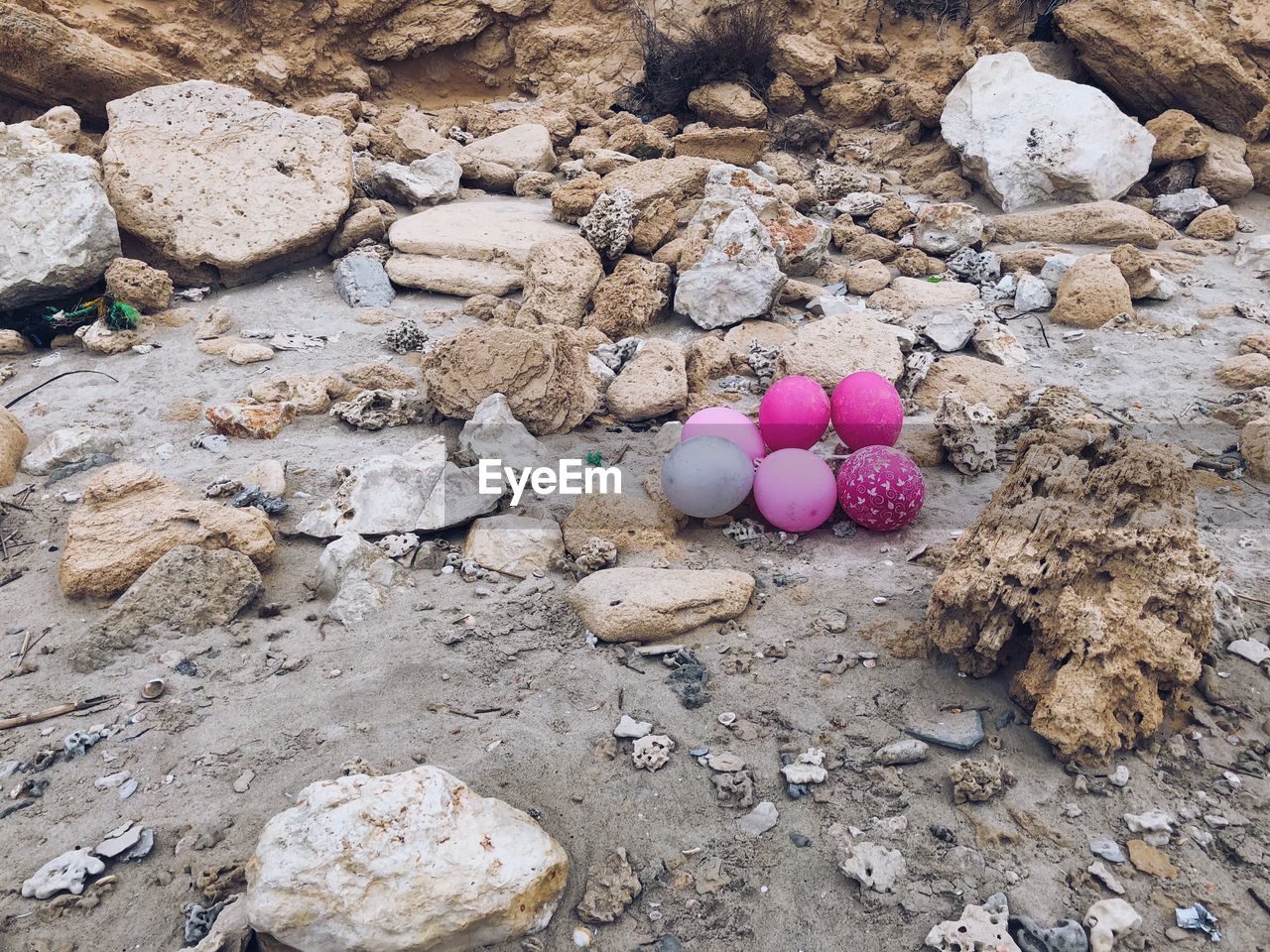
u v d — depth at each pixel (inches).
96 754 65.2
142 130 156.0
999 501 72.0
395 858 50.8
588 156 191.3
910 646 74.1
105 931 53.4
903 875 55.9
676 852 58.1
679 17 228.8
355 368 121.8
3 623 78.8
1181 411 115.4
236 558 80.4
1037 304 144.8
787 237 152.2
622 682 71.6
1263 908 54.0
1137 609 65.4
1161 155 190.2
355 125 208.2
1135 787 61.9
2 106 177.5
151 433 110.5
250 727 67.2
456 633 76.9
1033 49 215.2
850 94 217.0
